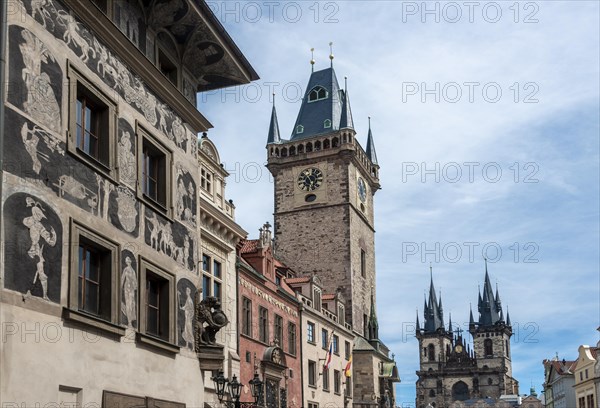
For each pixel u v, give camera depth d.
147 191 29.36
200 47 33.88
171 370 28.97
